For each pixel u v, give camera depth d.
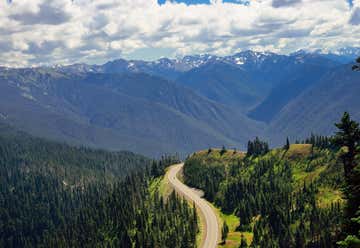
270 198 199.12
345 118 56.75
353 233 48.44
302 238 148.12
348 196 48.81
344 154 57.31
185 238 172.50
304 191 191.75
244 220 189.50
